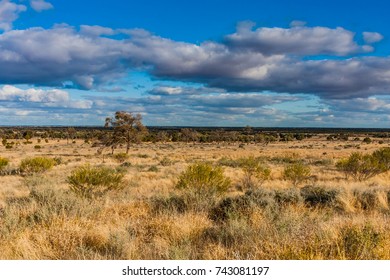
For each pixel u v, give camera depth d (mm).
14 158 55281
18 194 14898
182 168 32375
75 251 5949
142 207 9969
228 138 136125
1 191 16688
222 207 9773
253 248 5789
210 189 12570
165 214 8648
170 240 6855
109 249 6332
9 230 7129
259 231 6781
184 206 10070
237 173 26359
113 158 52125
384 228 6609
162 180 21062
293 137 166000
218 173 14117
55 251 6082
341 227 6473
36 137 168375
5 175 29266
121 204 10406
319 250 5355
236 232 6875
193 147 104250
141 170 31938
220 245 6203
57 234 6535
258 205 9125
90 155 63594
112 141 68062
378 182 20234
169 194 11695
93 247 6387
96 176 14469
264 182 21141
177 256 5480
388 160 26141
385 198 11375
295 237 5992
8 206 9523
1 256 5742
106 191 15031
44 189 11078
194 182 13797
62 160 46969
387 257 5207
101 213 9070
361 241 5473
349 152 67375
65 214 8109
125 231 6824
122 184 16969
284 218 7289
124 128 66438
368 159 22484
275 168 31500
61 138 163625
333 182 20156
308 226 6754
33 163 28844
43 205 9031
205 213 9281
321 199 11336
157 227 7598
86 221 7699
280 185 19672
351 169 22922
